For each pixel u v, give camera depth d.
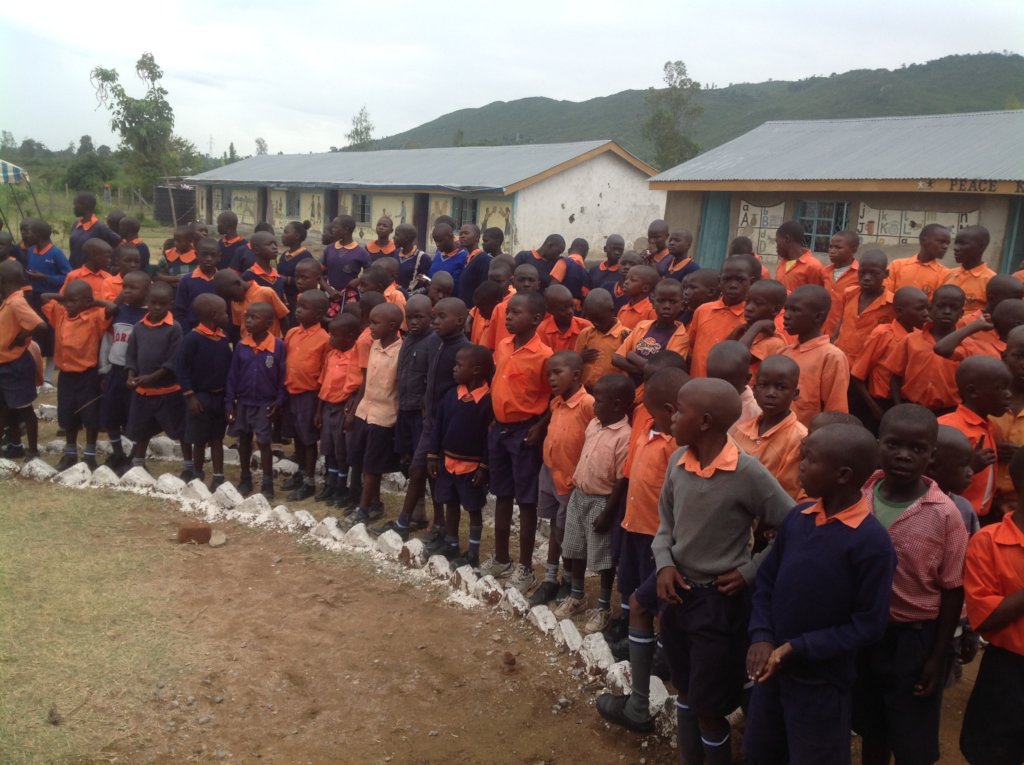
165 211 42.84
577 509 5.29
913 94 147.00
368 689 4.49
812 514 3.27
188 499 6.98
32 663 4.46
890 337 6.52
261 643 4.84
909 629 3.42
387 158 36.31
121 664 4.50
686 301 6.49
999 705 3.38
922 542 3.38
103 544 6.07
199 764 3.84
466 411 6.12
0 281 7.70
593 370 6.41
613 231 28.27
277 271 10.59
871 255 7.18
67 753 3.80
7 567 5.57
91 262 9.05
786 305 5.27
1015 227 13.66
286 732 4.11
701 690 3.63
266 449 7.46
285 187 34.78
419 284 10.54
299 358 7.45
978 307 7.53
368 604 5.41
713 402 3.55
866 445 3.08
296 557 6.05
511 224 26.27
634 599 4.05
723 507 3.59
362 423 7.02
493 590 5.45
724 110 163.50
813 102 154.50
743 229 17.78
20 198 35.62
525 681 4.63
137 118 41.91
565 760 4.02
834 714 3.20
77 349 7.71
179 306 9.25
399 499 7.67
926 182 14.22
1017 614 3.25
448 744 4.10
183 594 5.37
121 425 8.02
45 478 7.38
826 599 3.12
